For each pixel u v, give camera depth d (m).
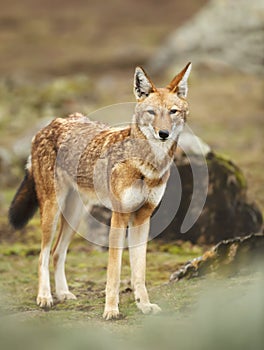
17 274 13.70
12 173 20.81
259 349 8.69
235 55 33.03
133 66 37.78
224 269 11.57
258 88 30.36
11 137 24.61
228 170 15.34
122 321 10.19
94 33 46.78
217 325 9.31
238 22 33.28
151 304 10.55
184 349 8.88
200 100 29.02
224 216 15.20
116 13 51.22
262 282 10.52
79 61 39.53
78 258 14.75
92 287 12.71
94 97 29.38
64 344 9.16
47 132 12.03
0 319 10.37
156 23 48.97
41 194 11.80
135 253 10.78
